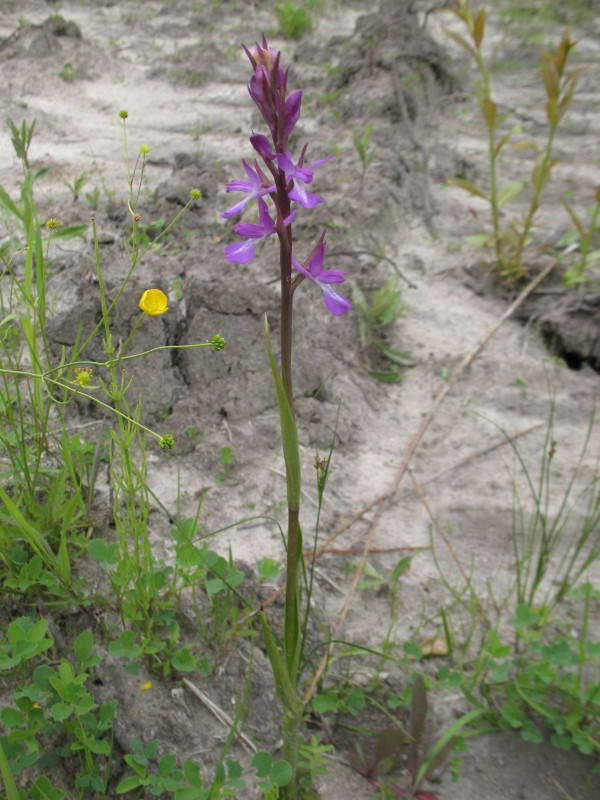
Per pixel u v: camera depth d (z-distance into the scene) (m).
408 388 0.86
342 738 0.52
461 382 0.87
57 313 0.79
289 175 0.37
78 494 0.55
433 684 0.55
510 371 0.89
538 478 0.75
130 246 0.91
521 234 1.12
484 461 0.77
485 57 1.87
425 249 1.10
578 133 1.51
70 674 0.45
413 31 1.66
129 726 0.49
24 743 0.45
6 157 1.20
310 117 1.44
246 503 0.68
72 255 0.90
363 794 0.49
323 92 1.55
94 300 0.77
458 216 1.18
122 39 1.85
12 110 1.38
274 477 0.70
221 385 0.77
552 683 0.53
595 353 0.91
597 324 0.92
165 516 0.64
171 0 2.15
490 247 1.08
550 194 1.26
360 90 1.46
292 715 0.44
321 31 2.01
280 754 0.50
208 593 0.55
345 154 1.25
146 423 0.73
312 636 0.57
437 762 0.48
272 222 0.39
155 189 1.09
